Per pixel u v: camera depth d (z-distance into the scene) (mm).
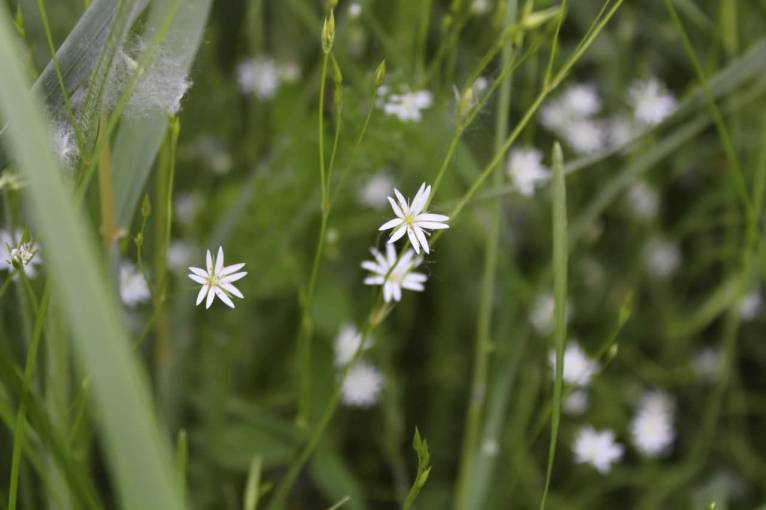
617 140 597
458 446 557
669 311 600
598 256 626
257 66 552
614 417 560
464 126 392
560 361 385
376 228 557
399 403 557
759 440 590
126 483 311
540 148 604
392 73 489
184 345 500
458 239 559
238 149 603
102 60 390
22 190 411
